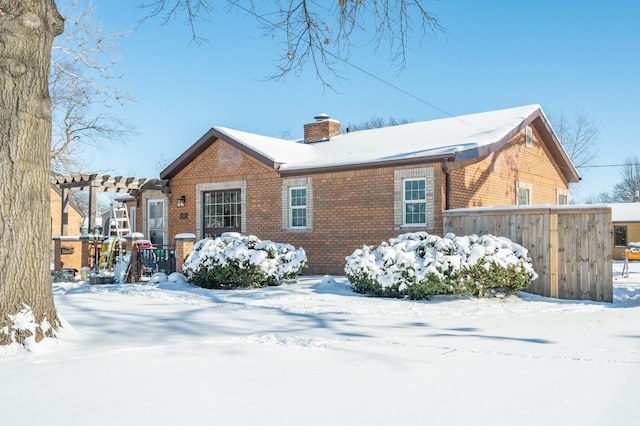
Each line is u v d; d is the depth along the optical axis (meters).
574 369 5.25
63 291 13.80
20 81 6.45
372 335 7.10
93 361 5.60
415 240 11.73
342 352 6.01
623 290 12.95
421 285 10.66
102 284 15.82
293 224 18.16
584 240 11.46
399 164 15.75
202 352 6.03
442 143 16.81
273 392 4.46
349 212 16.81
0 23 6.36
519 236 12.22
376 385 4.66
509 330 7.55
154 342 6.62
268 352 6.03
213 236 20.05
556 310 9.71
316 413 3.94
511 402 4.18
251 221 18.89
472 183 16.59
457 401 4.21
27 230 6.40
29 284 6.36
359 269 11.67
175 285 14.06
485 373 5.07
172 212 21.05
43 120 6.67
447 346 6.36
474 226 12.91
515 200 19.14
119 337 6.96
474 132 17.72
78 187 20.11
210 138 19.69
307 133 22.48
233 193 19.69
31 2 6.48
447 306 10.05
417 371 5.15
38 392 4.49
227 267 13.17
